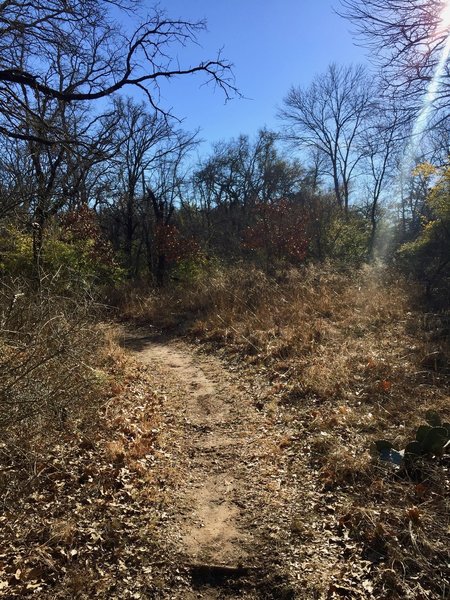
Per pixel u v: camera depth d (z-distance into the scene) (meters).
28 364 4.40
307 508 4.22
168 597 3.28
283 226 19.33
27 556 3.61
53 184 9.41
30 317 4.85
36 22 5.75
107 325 11.51
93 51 6.56
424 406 5.95
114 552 3.70
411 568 3.34
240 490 4.64
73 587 3.34
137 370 8.69
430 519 3.72
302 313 11.02
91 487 4.57
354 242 23.89
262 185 35.94
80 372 5.61
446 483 4.15
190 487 4.72
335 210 25.41
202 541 3.85
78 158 6.78
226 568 3.51
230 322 11.53
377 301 11.53
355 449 5.07
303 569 3.45
